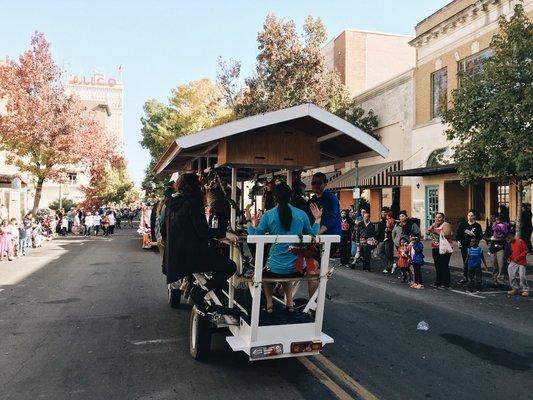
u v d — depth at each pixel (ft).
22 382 16.78
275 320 16.96
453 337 22.79
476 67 64.03
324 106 95.81
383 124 87.56
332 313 27.81
